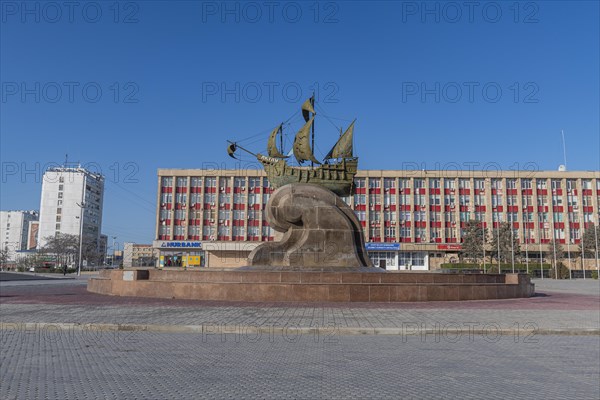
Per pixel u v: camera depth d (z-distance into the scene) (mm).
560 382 8047
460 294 22734
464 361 9703
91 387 7395
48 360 9414
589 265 82688
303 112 27406
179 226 84750
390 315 16312
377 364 9305
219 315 15875
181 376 8164
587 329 13680
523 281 26062
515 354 10562
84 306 18500
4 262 120750
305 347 11164
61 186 120000
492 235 78875
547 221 83938
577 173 85000
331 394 7168
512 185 85188
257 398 6922
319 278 22172
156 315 15773
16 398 6785
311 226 24469
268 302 20562
